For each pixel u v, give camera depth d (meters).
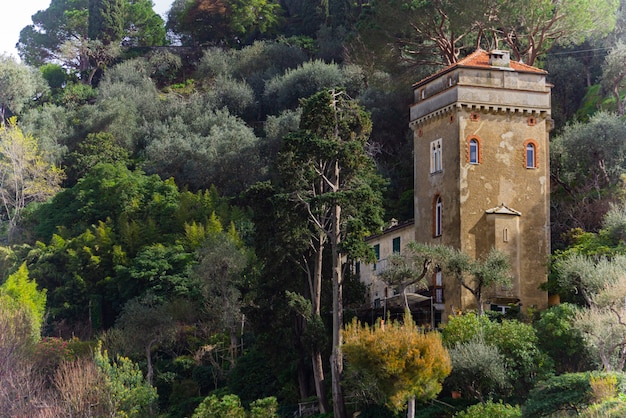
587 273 50.50
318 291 55.94
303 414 54.91
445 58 76.38
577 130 70.69
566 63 92.06
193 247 86.56
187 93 131.12
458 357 45.78
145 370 71.44
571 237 61.50
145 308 73.88
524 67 59.88
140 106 122.94
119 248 88.31
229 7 144.12
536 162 58.16
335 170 56.72
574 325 46.53
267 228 58.50
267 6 144.62
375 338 44.09
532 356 46.62
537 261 57.00
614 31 92.31
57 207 102.31
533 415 40.16
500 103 57.81
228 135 108.25
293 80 115.56
